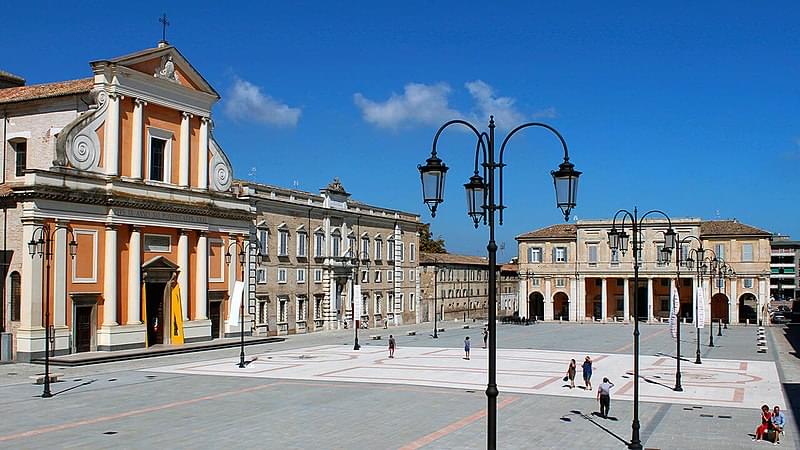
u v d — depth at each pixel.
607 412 35.59
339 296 93.19
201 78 67.69
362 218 98.38
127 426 31.53
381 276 103.50
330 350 66.69
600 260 126.88
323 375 49.16
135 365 53.12
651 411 37.12
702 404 39.47
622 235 34.66
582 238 127.81
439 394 41.53
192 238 67.06
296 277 84.62
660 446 29.14
